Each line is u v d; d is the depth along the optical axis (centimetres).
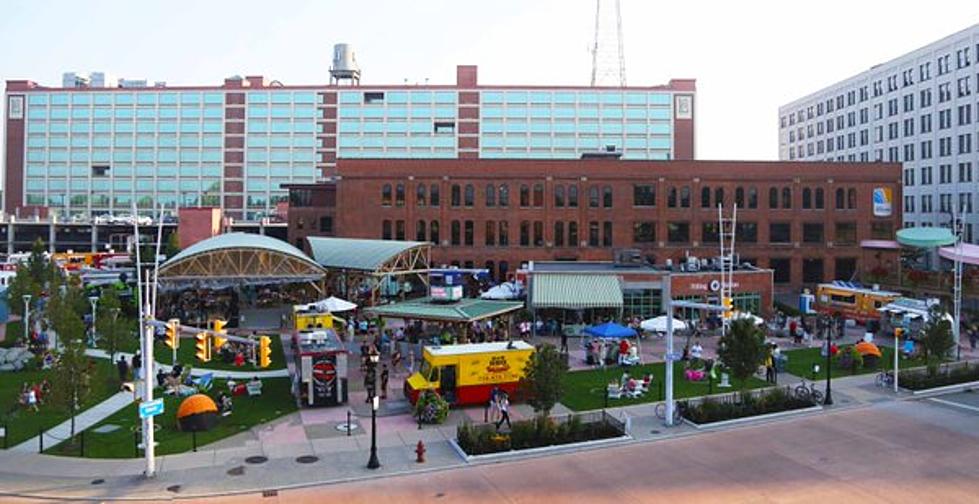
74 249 12512
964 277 6788
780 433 3105
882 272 7812
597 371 4406
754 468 2664
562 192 8500
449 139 14625
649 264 7631
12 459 2741
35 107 15162
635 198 8450
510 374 3594
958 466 2664
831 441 2981
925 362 4500
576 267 6700
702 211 8412
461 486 2491
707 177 8412
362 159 8544
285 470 2641
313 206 9944
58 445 2902
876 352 4484
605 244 8450
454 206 8538
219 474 2598
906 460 2734
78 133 15138
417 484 2512
